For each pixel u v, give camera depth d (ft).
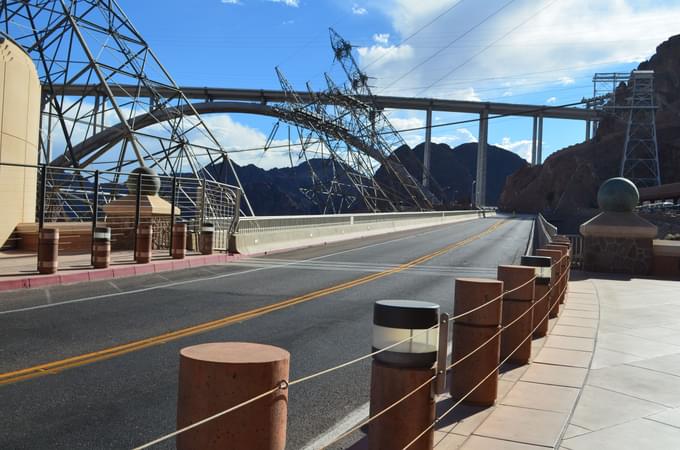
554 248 44.09
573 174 499.92
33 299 39.01
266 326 32.60
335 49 311.68
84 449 15.57
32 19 118.93
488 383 18.84
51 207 78.18
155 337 28.94
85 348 26.43
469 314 19.06
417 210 313.12
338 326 33.19
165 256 66.95
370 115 300.20
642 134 492.54
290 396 21.09
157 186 77.82
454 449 15.17
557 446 15.65
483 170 504.84
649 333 31.19
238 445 8.78
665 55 610.65
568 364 24.43
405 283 53.16
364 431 17.75
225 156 142.82
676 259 61.57
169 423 17.69
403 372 12.83
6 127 64.23
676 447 15.93
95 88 131.95
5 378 21.61
